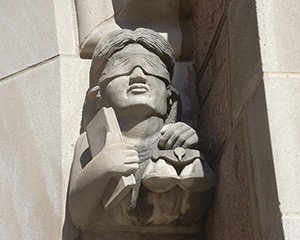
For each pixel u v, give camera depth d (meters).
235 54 2.79
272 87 2.50
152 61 2.98
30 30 3.41
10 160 3.17
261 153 2.49
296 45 2.57
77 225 2.89
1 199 3.12
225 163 2.81
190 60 3.38
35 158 3.11
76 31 3.37
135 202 2.82
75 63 3.28
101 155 2.74
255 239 2.48
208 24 3.17
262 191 2.46
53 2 3.41
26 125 3.21
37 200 3.03
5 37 3.45
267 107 2.47
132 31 3.04
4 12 3.51
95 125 2.89
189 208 2.87
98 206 2.83
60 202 2.96
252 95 2.60
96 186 2.75
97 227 2.89
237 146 2.71
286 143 2.42
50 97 3.21
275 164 2.39
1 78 3.36
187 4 3.44
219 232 2.81
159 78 2.98
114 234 2.89
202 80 3.23
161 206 2.83
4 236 3.05
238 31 2.78
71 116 3.14
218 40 3.03
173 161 2.82
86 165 2.83
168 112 3.05
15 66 3.36
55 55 3.29
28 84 3.29
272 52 2.56
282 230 2.30
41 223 2.97
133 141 2.92
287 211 2.32
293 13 2.62
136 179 2.84
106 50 2.99
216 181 2.87
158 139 2.93
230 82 2.83
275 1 2.63
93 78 3.06
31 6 3.45
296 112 2.46
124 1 3.39
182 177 2.79
